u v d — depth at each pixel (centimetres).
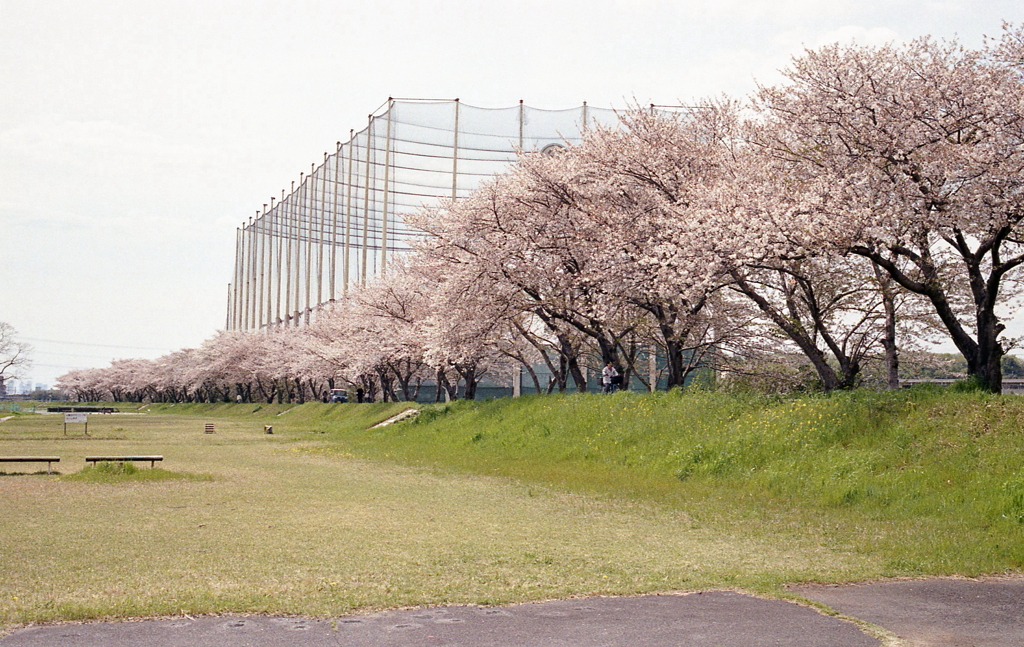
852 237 1797
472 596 857
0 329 12938
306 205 8544
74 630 718
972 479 1366
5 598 820
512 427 2619
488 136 6494
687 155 2619
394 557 1047
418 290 4238
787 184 2019
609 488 1731
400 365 5053
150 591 855
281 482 1912
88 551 1064
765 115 2211
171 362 11150
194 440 3794
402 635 716
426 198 6512
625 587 905
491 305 2955
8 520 1316
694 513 1424
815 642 712
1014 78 1830
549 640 707
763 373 3125
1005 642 723
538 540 1183
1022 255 1803
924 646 709
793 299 2512
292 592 857
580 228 2756
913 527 1256
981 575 998
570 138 6325
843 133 1966
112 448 3192
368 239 6744
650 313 2959
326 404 6212
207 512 1419
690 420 2078
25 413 8788
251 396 10169
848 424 1700
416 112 6538
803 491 1527
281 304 9388
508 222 2920
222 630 723
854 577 977
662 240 2395
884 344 2475
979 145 1759
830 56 1981
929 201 1808
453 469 2202
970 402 1598
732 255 1998
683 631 739
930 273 1903
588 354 3628
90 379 15438
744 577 962
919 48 1964
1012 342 2138
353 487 1814
